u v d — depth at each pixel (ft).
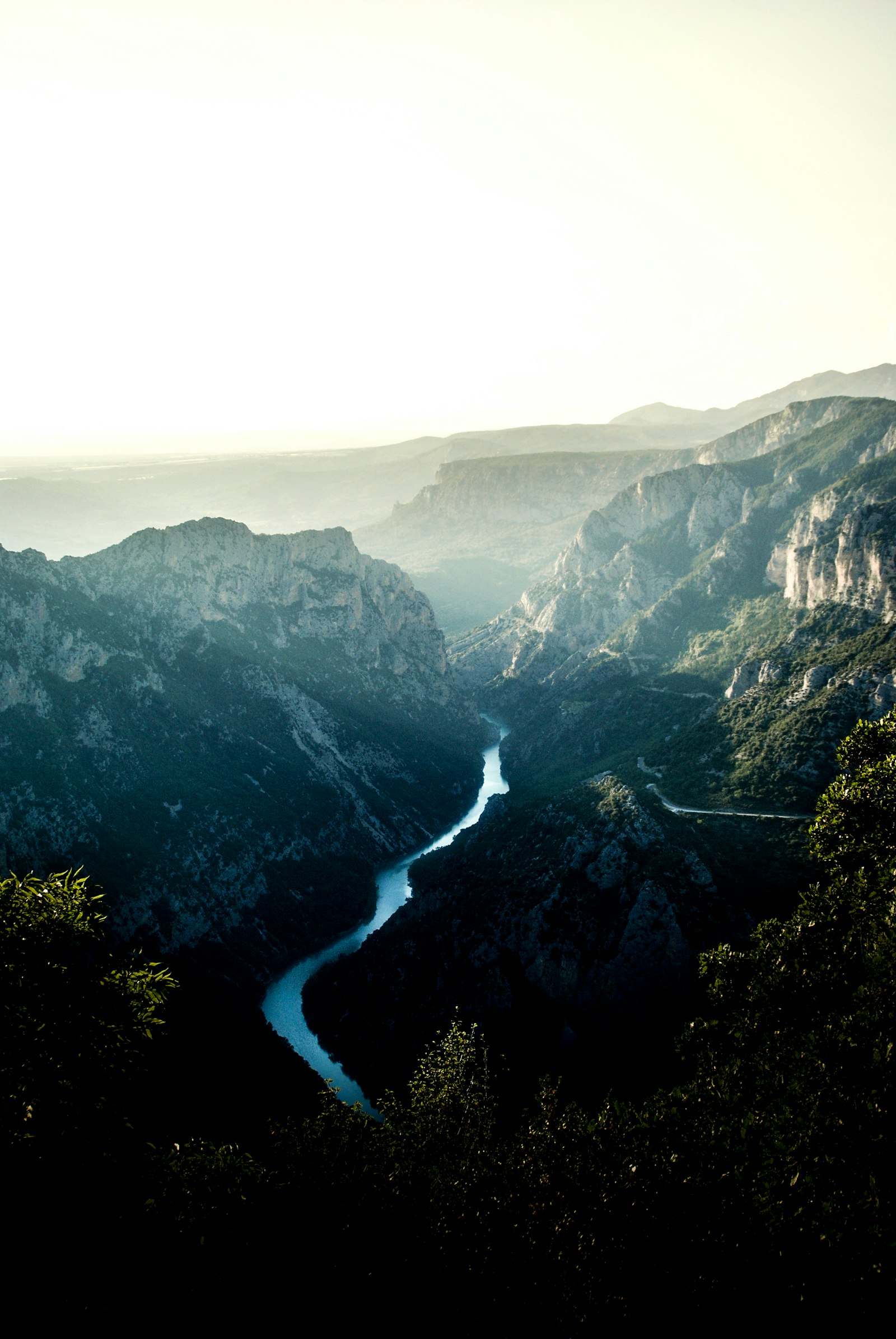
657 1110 115.85
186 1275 88.58
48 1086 91.66
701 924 291.99
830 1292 80.12
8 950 95.76
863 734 150.71
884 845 133.49
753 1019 128.77
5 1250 82.02
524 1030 303.07
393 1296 88.33
